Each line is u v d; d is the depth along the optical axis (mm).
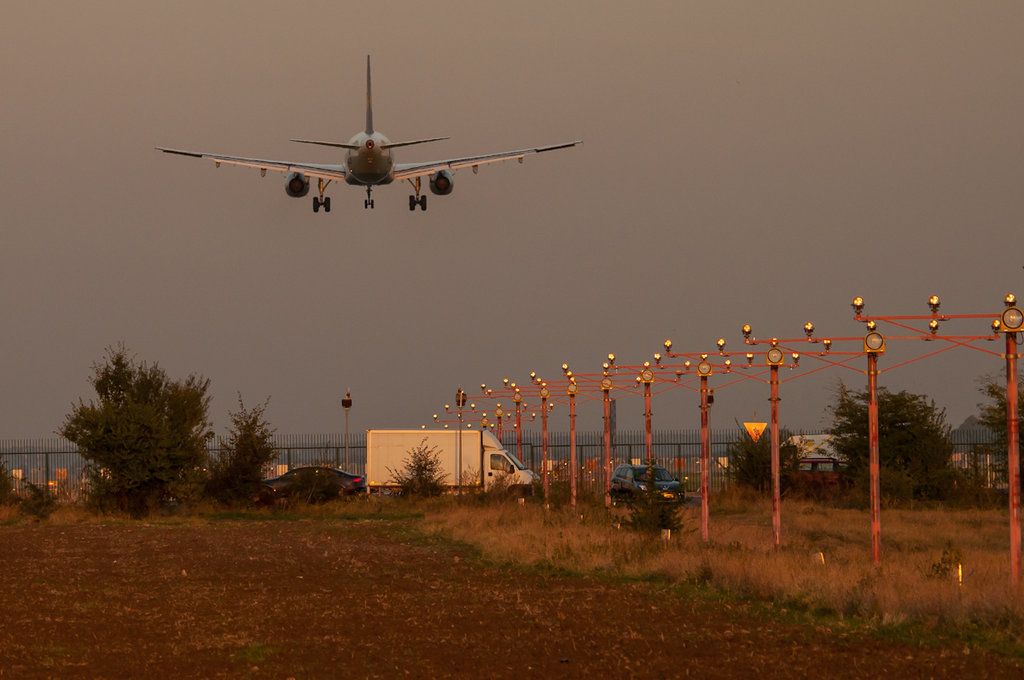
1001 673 62406
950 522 176625
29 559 125750
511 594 93312
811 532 159375
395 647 70375
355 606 87375
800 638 72750
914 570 98875
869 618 79625
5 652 69000
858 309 108812
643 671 63312
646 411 172125
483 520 169000
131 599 92062
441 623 79188
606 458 199250
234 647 70562
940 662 65188
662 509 141875
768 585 91625
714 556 107000
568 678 61719
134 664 65562
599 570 109938
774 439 128375
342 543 146250
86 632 76062
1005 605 76625
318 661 66250
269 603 89125
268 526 182000
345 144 199625
